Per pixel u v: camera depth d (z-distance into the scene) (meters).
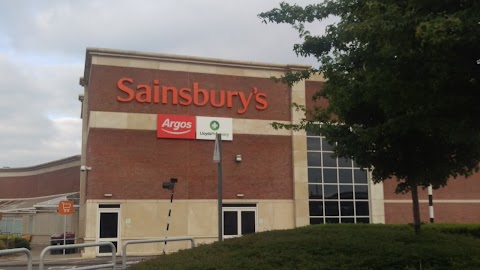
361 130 10.80
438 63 6.09
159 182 26.08
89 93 27.64
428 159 11.16
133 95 26.28
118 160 25.61
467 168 12.58
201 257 10.43
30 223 42.97
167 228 24.14
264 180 27.92
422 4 5.77
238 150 27.69
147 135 26.23
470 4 5.54
